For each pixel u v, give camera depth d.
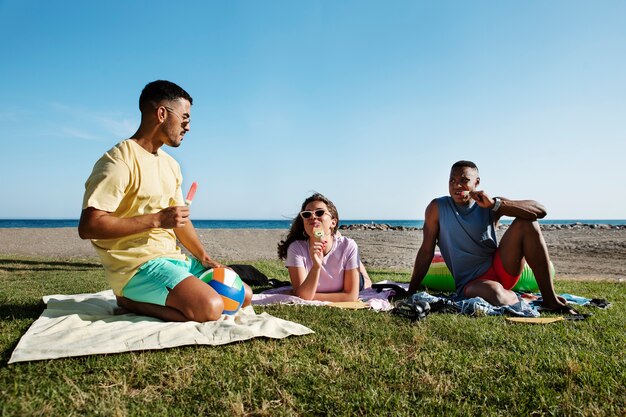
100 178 3.05
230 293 3.32
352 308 3.88
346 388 2.10
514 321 3.43
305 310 3.66
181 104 3.39
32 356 2.34
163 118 3.34
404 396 2.01
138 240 3.28
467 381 2.17
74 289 5.10
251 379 2.15
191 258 3.73
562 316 3.68
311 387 2.09
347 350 2.59
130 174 3.21
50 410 1.83
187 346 2.61
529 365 2.35
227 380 2.16
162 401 1.95
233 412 1.85
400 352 2.61
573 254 13.08
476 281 4.37
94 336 2.68
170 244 3.48
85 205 3.00
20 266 7.86
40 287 5.26
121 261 3.21
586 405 1.91
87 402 1.93
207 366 2.31
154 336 2.67
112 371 2.24
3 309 3.65
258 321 3.12
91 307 3.52
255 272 6.14
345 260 4.48
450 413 1.85
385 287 5.21
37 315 3.39
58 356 2.37
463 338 2.90
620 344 2.77
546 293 4.04
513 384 2.12
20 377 2.14
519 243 4.16
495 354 2.54
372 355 2.52
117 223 2.99
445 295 5.07
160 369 2.27
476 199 4.36
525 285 5.24
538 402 1.94
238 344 2.67
